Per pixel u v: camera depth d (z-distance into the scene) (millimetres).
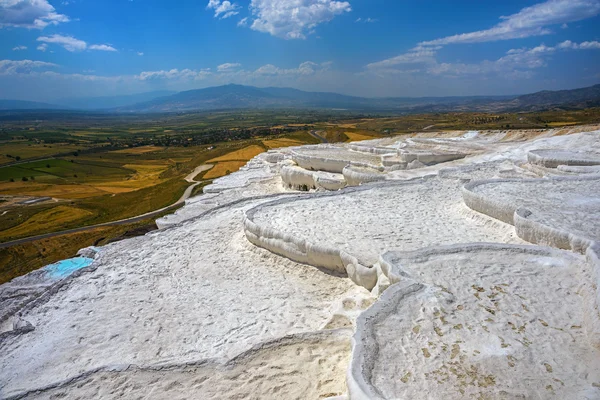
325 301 10805
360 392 5512
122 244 16234
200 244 15633
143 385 7520
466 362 6168
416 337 6797
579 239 9680
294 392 6941
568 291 7965
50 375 8977
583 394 5438
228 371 7594
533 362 6102
